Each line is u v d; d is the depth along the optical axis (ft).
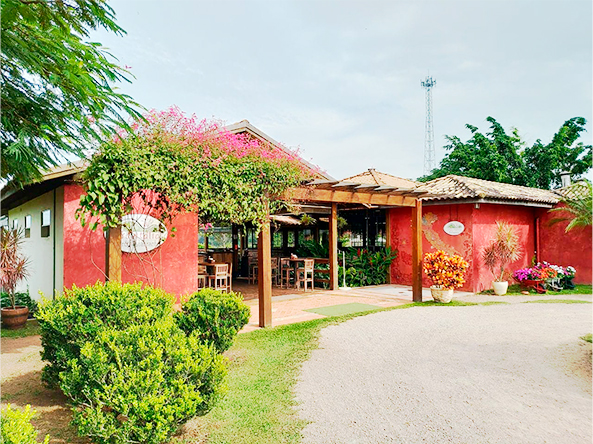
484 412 12.07
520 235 42.73
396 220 44.04
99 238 25.96
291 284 42.88
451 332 21.70
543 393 13.57
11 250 24.11
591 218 21.93
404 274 42.93
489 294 36.60
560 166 70.03
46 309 12.71
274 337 20.53
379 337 20.57
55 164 11.25
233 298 16.90
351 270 41.42
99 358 9.05
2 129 10.00
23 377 14.69
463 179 42.73
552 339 20.34
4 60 7.98
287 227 55.16
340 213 50.70
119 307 12.76
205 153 21.02
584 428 11.13
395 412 12.01
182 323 15.64
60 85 8.63
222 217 22.52
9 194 25.76
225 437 10.37
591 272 41.06
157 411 8.39
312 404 12.50
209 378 10.08
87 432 8.37
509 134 77.00
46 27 7.83
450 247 38.91
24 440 6.29
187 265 29.19
